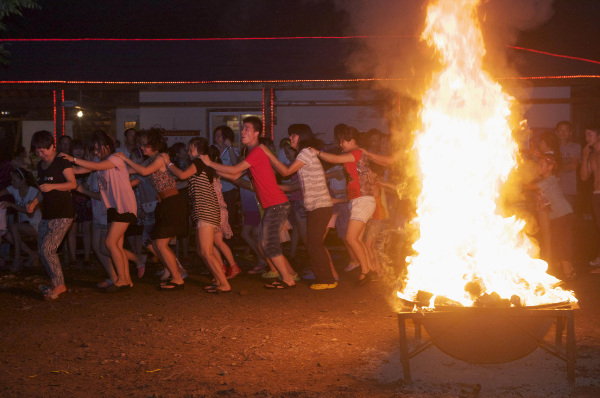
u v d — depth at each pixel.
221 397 4.00
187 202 9.20
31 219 9.18
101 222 7.66
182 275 8.42
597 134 8.59
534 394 3.99
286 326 5.92
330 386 4.19
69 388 4.21
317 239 7.64
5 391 4.16
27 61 11.54
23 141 13.73
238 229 12.39
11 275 8.75
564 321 4.84
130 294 7.51
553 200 8.17
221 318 6.27
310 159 7.54
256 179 7.42
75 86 11.16
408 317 4.19
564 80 11.01
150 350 5.15
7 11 9.92
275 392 4.08
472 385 4.15
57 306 6.87
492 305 4.19
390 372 4.48
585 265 9.19
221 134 9.16
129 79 11.12
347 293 7.47
